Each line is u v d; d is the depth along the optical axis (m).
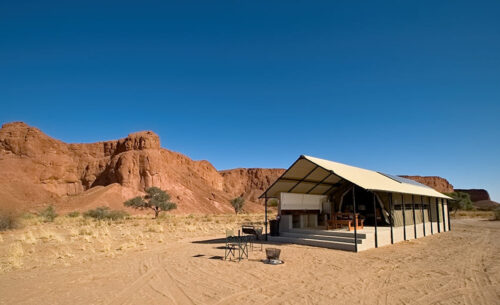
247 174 172.25
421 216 20.80
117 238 17.97
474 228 26.05
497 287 7.52
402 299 6.55
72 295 6.90
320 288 7.33
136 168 87.12
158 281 8.05
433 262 10.51
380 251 12.77
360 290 7.18
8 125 99.31
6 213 23.25
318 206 19.61
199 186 109.25
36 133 98.31
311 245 14.30
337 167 15.94
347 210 19.80
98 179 91.88
